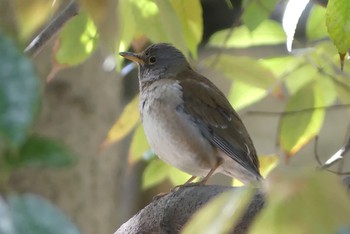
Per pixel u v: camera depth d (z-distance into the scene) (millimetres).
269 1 4621
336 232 2742
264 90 4703
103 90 4980
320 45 4707
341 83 4684
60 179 4926
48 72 4910
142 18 4562
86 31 4570
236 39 4738
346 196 2879
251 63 4672
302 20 4941
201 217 2959
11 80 2422
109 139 4711
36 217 2469
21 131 2393
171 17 4504
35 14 4258
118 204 5023
